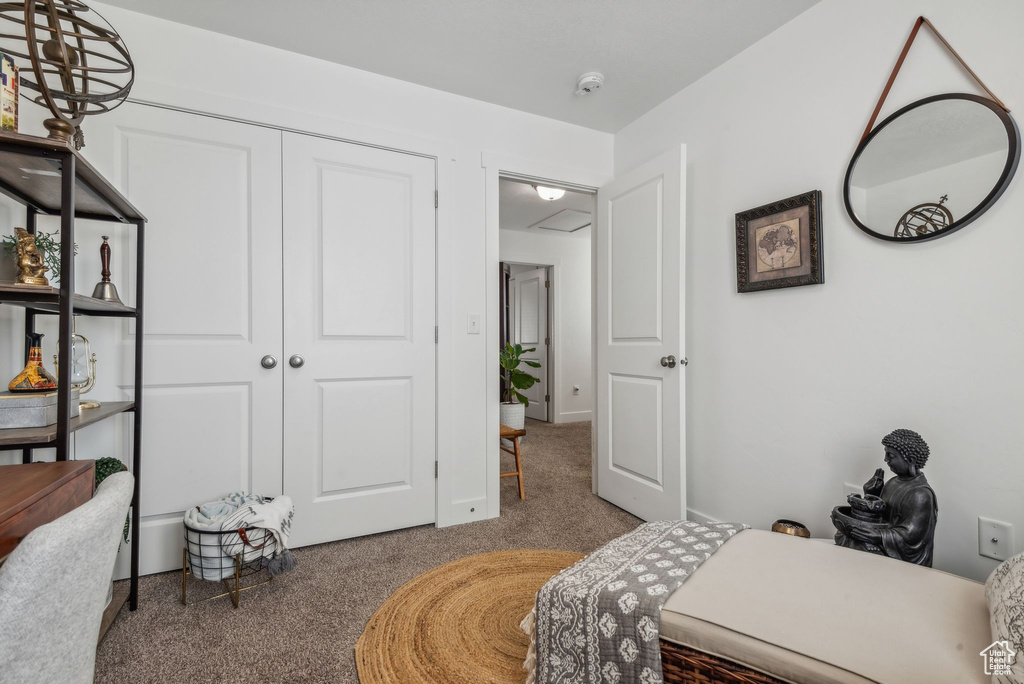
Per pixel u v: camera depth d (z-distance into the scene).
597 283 2.75
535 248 5.29
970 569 1.32
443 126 2.30
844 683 0.70
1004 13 1.26
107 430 1.72
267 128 1.95
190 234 1.83
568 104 2.45
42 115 1.64
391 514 2.19
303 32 1.87
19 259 1.20
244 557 1.52
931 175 1.39
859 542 1.28
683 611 0.89
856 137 1.60
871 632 0.79
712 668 0.84
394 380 2.20
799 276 1.75
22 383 1.19
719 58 2.06
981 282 1.30
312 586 1.69
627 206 2.47
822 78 1.70
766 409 1.90
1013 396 1.24
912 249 1.45
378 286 2.16
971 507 1.32
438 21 1.81
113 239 1.72
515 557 1.93
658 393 2.24
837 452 1.65
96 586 0.61
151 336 1.77
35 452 1.60
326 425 2.06
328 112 2.06
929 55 1.41
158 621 1.46
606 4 1.72
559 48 1.99
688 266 2.28
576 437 4.58
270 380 1.96
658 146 2.46
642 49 1.99
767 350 1.90
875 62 1.54
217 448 1.87
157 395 1.78
